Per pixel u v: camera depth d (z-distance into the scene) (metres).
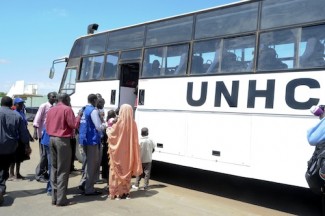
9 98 7.21
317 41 6.59
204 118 8.17
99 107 8.23
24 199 7.43
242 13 7.83
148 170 8.73
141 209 6.98
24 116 9.09
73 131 7.16
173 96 8.91
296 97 6.70
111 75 10.86
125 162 7.73
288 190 9.39
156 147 9.15
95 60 11.63
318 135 5.27
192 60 8.62
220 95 7.91
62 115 6.96
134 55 10.18
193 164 8.29
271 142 6.96
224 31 8.09
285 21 7.09
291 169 6.66
